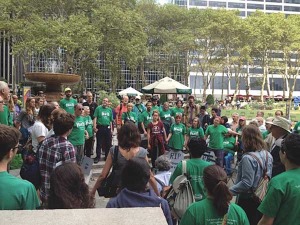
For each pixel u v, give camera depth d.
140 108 16.73
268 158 4.76
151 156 11.40
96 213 2.42
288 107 26.66
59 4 41.62
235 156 12.46
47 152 4.46
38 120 5.86
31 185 3.07
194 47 56.84
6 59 62.62
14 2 40.12
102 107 11.91
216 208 3.13
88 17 43.44
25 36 38.72
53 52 43.44
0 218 2.33
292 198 3.16
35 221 2.30
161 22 57.97
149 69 70.75
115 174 4.59
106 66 51.22
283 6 109.69
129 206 3.02
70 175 2.83
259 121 10.40
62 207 2.72
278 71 78.75
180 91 18.47
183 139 11.60
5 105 7.45
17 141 3.15
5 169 3.07
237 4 104.00
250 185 4.59
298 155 3.27
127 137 4.56
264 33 56.53
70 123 4.56
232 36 56.16
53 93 16.67
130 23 43.44
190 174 4.68
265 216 3.24
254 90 101.31
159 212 2.44
